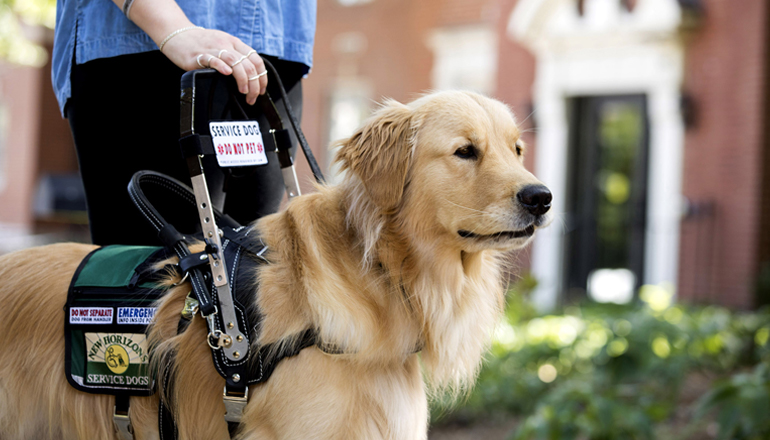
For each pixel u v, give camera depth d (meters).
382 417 1.76
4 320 1.85
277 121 2.07
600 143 8.10
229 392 1.68
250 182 2.22
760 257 7.09
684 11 7.18
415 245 1.89
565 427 3.16
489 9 9.48
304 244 1.81
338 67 10.87
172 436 1.76
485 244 1.86
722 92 7.21
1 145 13.78
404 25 10.27
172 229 1.81
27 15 8.62
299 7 2.21
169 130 2.10
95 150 2.12
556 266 8.03
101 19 2.01
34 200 12.41
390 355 1.79
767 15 6.98
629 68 7.66
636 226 7.75
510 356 5.12
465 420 4.54
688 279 7.33
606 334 4.39
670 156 7.48
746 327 5.16
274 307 1.71
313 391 1.66
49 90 13.12
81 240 12.35
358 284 1.82
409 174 1.92
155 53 2.02
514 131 2.03
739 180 7.11
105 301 1.77
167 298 1.77
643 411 3.44
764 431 2.82
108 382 1.76
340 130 10.95
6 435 1.82
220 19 2.02
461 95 2.01
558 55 8.13
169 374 1.73
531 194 1.80
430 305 1.89
